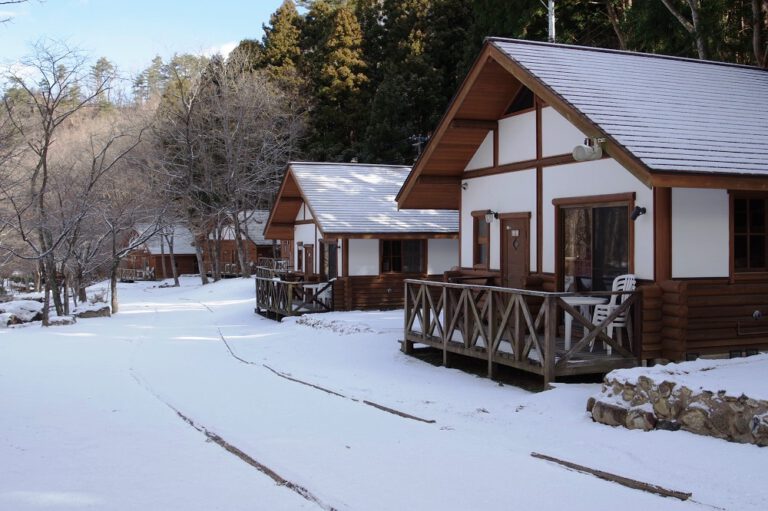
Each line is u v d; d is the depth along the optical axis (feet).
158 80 166.71
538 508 15.28
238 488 16.94
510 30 87.71
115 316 86.74
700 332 31.32
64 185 80.89
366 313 67.51
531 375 32.81
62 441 22.15
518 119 41.57
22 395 31.17
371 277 73.36
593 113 31.89
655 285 30.55
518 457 19.61
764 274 32.81
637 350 30.17
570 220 37.32
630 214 32.65
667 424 20.99
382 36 151.64
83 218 82.64
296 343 51.44
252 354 47.57
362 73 147.95
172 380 35.65
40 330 68.39
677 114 33.99
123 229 94.53
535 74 35.55
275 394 30.96
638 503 15.53
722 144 31.19
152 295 130.82
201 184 141.28
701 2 65.72
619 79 37.47
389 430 23.32
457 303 36.81
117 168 106.01
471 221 46.93
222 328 68.39
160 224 100.22
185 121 137.28
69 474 18.33
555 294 28.60
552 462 19.06
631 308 30.73
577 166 36.42
